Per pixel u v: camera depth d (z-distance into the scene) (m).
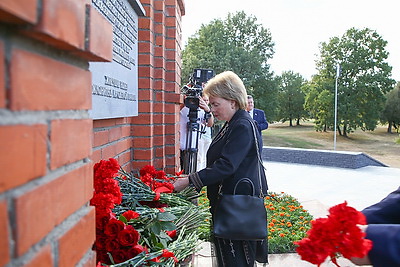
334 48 38.31
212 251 2.68
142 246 1.62
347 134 42.88
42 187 0.61
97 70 1.88
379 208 1.36
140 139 3.05
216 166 2.27
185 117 4.39
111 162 1.63
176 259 1.65
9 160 0.52
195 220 2.10
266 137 40.72
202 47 36.31
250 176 2.33
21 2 0.50
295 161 12.29
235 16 38.47
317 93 39.19
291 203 5.98
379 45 37.44
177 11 3.65
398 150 32.44
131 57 2.66
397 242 1.05
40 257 0.61
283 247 3.90
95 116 1.87
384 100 38.59
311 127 57.97
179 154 4.21
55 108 0.67
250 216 2.17
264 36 38.78
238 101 2.45
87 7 0.74
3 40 0.52
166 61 3.52
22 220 0.55
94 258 0.90
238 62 34.50
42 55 0.63
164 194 2.20
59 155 0.68
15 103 0.54
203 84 4.22
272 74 36.94
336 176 9.42
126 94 2.52
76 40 0.68
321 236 0.99
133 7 2.67
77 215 0.80
